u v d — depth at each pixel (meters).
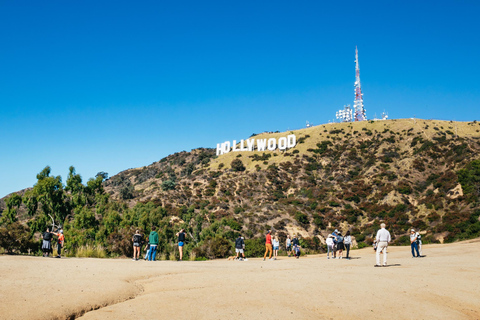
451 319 8.50
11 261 14.61
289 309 8.50
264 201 76.00
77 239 31.38
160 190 86.25
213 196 79.81
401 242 53.16
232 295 9.54
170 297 9.18
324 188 77.56
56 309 7.55
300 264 18.34
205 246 35.62
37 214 42.38
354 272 13.71
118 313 7.77
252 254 37.28
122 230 31.91
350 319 8.17
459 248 28.91
